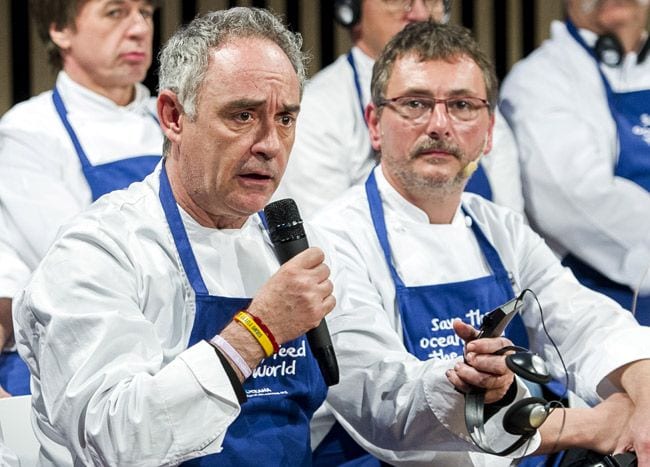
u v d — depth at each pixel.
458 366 3.10
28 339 3.02
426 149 3.86
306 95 5.52
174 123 3.03
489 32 7.15
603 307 3.99
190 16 6.62
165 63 3.03
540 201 6.07
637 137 6.14
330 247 3.51
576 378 3.93
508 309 3.10
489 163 5.61
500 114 5.80
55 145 5.07
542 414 3.05
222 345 2.79
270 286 2.84
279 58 2.95
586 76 6.19
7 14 6.40
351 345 3.47
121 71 5.20
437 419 3.28
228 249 3.16
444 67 3.88
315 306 2.83
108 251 2.98
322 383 3.24
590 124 6.11
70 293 2.89
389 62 3.96
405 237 3.91
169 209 3.11
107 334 2.83
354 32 5.62
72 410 2.79
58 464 3.29
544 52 6.34
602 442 3.59
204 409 2.75
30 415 3.45
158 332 3.00
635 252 5.88
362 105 5.53
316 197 5.32
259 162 2.93
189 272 3.06
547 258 4.16
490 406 3.14
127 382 2.77
